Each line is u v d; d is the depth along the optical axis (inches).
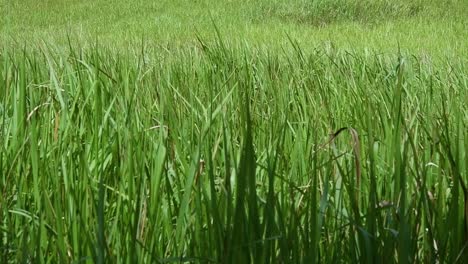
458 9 659.4
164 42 463.8
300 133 115.9
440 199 92.9
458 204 91.4
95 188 105.8
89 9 803.4
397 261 89.2
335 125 144.7
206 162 105.1
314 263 81.7
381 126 129.3
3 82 157.6
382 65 235.6
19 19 767.1
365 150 122.3
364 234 85.3
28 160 113.6
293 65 221.8
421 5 664.4
